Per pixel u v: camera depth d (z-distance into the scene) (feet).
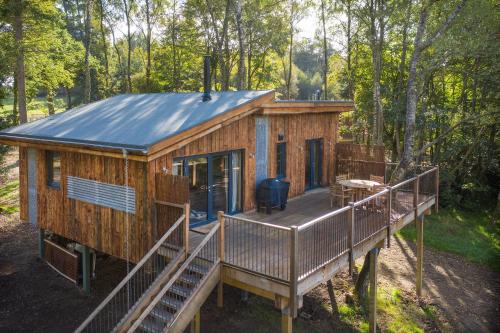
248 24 96.32
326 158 54.13
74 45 99.86
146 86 110.32
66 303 39.17
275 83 122.62
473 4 56.65
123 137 30.50
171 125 31.91
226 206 38.93
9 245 52.90
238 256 27.89
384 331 39.06
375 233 33.19
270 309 40.01
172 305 25.94
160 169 31.12
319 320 39.40
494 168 83.82
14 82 89.10
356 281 46.65
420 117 77.05
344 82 106.32
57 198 39.50
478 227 70.74
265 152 43.09
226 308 39.65
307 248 25.81
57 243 47.47
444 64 70.03
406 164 53.88
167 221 30.01
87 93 88.48
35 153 41.83
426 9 55.06
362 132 104.42
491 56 64.28
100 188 34.60
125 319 26.02
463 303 45.78
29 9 70.28
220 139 36.94
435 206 49.32
